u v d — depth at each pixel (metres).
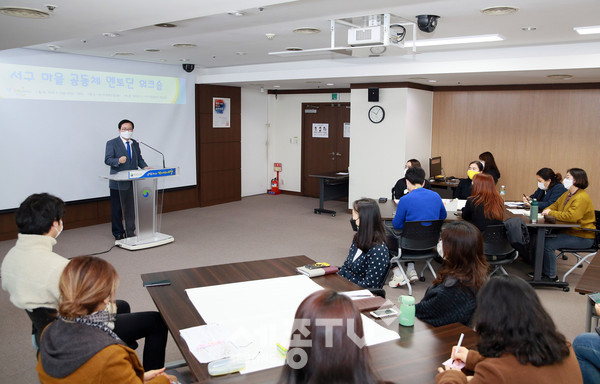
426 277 4.94
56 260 2.07
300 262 2.97
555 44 5.14
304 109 9.79
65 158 6.61
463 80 6.94
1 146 5.95
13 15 3.34
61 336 1.57
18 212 2.12
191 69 7.96
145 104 7.55
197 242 6.19
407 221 4.25
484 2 3.34
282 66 7.35
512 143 7.57
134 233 6.29
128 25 3.70
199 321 2.04
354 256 3.25
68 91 6.56
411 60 6.12
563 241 4.57
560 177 5.46
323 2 3.39
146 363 2.43
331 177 8.00
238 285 2.51
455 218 4.62
